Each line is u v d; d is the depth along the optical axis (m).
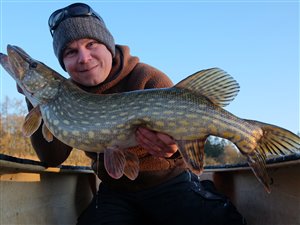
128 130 0.62
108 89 0.79
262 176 0.59
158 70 0.80
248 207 1.06
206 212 0.76
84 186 1.13
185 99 0.59
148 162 0.75
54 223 0.87
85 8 0.78
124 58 0.79
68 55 0.79
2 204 0.63
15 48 0.73
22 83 0.71
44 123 0.70
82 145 0.65
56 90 0.69
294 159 0.69
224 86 0.60
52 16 0.81
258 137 0.60
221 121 0.58
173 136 0.59
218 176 1.30
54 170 0.84
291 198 0.76
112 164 0.62
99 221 0.78
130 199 0.79
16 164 0.63
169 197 0.77
